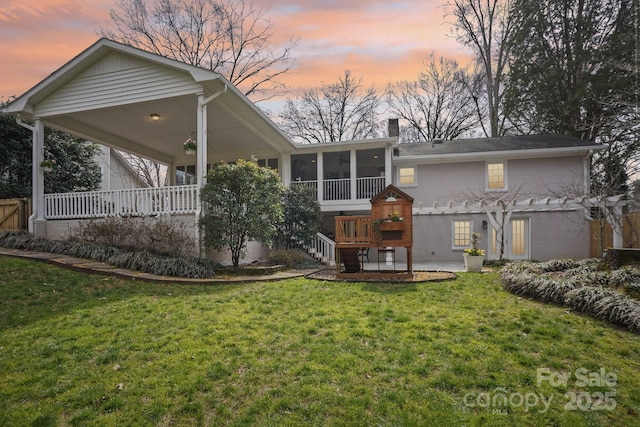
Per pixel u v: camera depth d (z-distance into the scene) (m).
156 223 8.09
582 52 16.27
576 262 7.46
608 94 14.70
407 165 13.91
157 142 12.77
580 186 12.28
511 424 2.38
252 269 7.95
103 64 8.90
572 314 4.62
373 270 8.88
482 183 13.37
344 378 2.97
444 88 24.34
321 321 4.39
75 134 10.67
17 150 12.71
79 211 9.41
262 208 8.12
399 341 3.73
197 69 7.90
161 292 5.91
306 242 11.30
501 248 10.96
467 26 21.30
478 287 6.41
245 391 2.81
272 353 3.47
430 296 5.70
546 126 17.95
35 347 3.60
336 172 13.16
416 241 13.34
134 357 3.39
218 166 8.10
